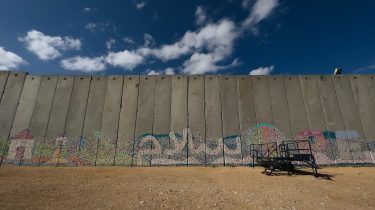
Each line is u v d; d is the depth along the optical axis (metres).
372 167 15.48
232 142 16.66
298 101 17.77
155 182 10.70
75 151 16.34
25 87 17.95
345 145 16.45
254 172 13.53
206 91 18.12
